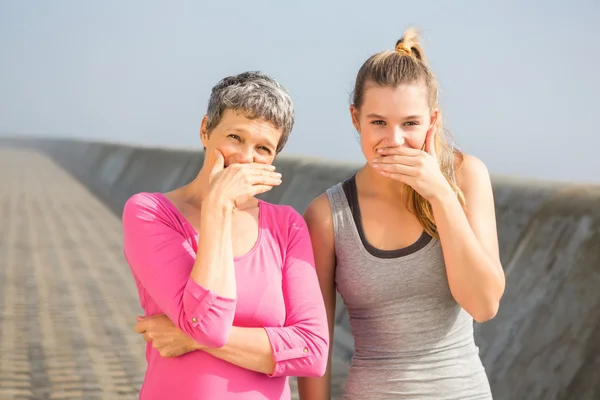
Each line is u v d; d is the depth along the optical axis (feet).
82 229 38.27
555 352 11.88
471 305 7.94
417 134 7.84
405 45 8.00
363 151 8.07
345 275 8.37
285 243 7.87
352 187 8.50
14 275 26.53
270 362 7.27
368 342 8.39
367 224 8.34
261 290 7.44
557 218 13.19
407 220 8.28
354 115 8.34
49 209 47.29
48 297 23.24
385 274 8.19
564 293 12.25
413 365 8.15
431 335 8.20
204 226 7.07
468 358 8.30
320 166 24.03
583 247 12.35
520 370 12.28
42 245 33.14
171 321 7.30
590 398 11.01
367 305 8.32
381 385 8.18
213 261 6.98
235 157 7.48
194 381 7.23
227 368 7.27
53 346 17.95
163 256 7.32
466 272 7.79
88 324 20.08
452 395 8.09
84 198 55.01
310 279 7.79
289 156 27.22
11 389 14.89
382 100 7.75
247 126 7.41
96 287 24.84
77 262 29.27
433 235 8.13
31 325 19.85
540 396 11.71
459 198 8.29
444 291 8.21
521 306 12.93
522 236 13.70
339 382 15.11
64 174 83.41
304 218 8.64
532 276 13.01
